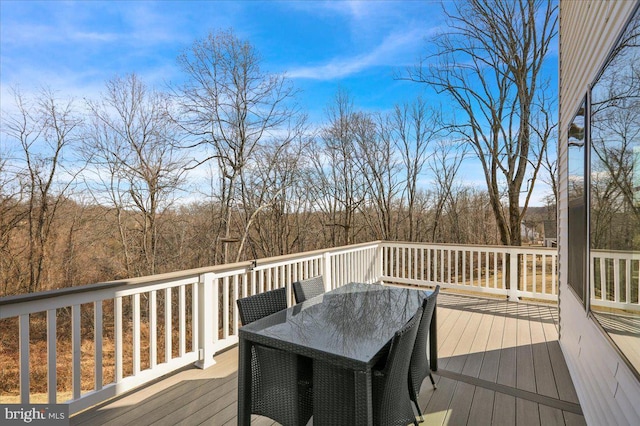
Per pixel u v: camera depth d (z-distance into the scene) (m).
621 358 1.45
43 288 9.91
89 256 10.24
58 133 9.73
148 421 2.10
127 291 2.42
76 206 10.10
